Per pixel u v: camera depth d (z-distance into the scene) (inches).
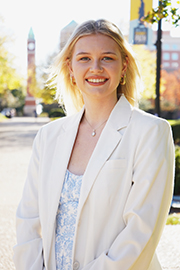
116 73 75.7
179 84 1771.7
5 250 165.6
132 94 86.2
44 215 76.9
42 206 77.7
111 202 70.3
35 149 86.0
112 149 72.9
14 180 330.6
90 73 75.3
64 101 93.8
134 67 83.6
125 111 77.3
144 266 68.1
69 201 74.8
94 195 70.8
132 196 69.1
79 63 76.4
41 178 79.8
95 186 71.1
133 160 71.4
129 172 70.9
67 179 75.9
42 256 77.8
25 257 77.4
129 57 81.8
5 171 375.6
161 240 172.6
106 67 74.8
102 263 67.1
